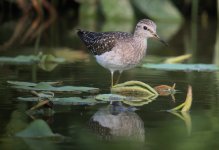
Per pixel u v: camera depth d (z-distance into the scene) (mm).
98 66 16188
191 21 26641
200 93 12805
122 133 9742
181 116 10859
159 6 25859
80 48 19406
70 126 10078
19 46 19516
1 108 11180
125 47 13625
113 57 13648
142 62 16406
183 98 12406
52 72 15109
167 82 14039
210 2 27219
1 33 22406
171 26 25281
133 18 25812
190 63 16719
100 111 11203
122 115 10891
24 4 26906
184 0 27297
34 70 15344
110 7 25766
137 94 12859
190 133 9680
